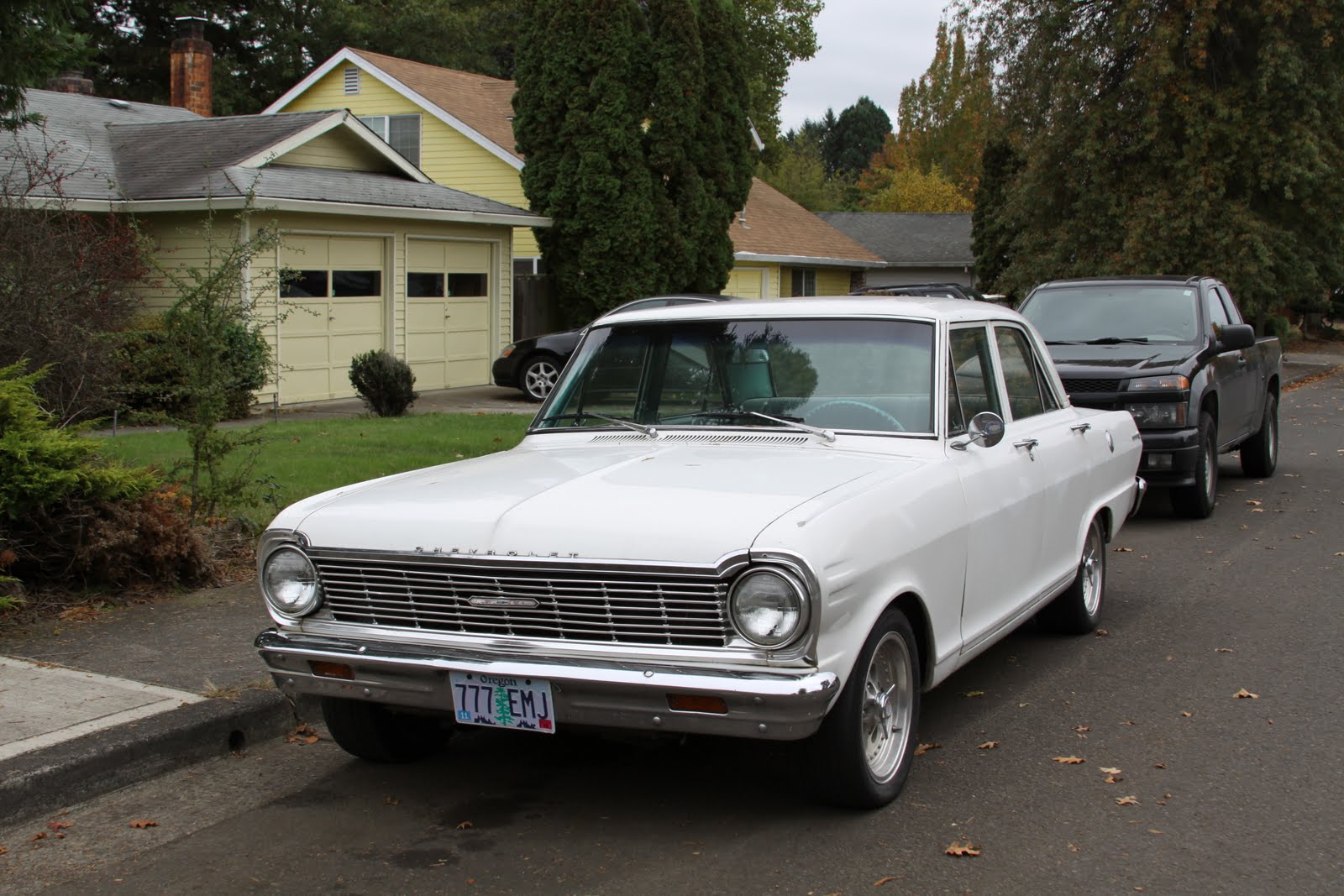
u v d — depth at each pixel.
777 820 4.38
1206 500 10.55
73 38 9.39
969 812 4.43
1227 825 4.32
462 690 4.13
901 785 4.53
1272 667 6.28
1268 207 24.66
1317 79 23.92
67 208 14.12
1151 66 23.52
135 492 7.14
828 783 4.25
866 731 4.41
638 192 21.97
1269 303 25.66
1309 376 28.62
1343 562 8.78
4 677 5.58
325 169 19.70
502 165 26.75
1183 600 7.76
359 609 4.38
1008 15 26.88
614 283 22.22
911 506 4.48
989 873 3.94
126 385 12.82
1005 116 27.22
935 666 4.71
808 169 65.56
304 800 4.66
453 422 15.04
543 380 19.22
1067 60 25.36
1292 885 3.85
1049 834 4.24
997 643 6.79
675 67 21.95
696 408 5.42
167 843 4.27
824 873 3.94
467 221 20.48
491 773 4.93
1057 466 6.06
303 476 10.44
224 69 37.47
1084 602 6.78
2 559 6.50
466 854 4.15
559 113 22.17
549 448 5.47
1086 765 4.91
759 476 4.50
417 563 4.22
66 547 6.95
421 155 27.70
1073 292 11.87
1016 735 5.29
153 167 18.11
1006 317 6.17
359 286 19.34
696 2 22.58
